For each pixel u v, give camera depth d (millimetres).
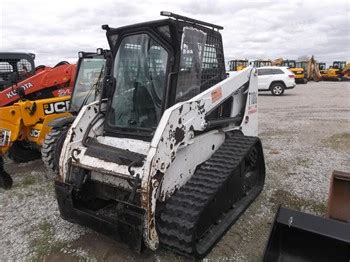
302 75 28828
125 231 2959
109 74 3904
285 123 10031
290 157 6367
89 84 6172
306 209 4199
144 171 2887
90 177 3449
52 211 4336
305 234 2969
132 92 3617
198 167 3701
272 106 14156
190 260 3211
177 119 3141
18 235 3803
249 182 4395
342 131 8664
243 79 4523
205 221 3264
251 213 4078
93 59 6203
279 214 3096
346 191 3688
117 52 3736
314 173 5441
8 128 5441
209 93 3668
